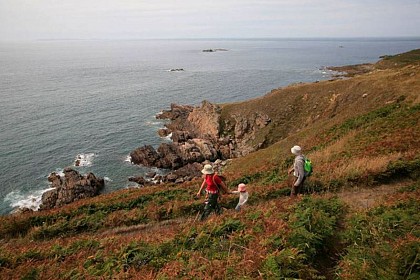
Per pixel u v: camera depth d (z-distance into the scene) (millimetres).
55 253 11977
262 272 7402
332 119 44625
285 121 64125
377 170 15289
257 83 133875
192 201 17062
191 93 116438
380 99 42625
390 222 9133
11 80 142625
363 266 6891
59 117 81875
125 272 9336
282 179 18719
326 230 9117
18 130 70438
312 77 144375
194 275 8180
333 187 15188
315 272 7734
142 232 14492
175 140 66312
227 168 43750
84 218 16703
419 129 20891
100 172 52375
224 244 9930
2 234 16312
